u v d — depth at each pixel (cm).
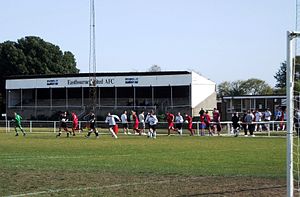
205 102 7994
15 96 8894
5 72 10519
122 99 8425
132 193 1259
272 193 1258
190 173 1681
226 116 7488
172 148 2942
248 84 12938
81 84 8231
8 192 1281
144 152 2639
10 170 1780
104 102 8412
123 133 5188
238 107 7444
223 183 1436
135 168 1845
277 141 3672
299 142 1783
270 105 7194
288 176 1095
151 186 1377
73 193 1262
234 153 2566
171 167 1883
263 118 5672
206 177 1573
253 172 1722
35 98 8612
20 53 10638
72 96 8644
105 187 1359
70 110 8400
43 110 8600
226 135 4691
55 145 3241
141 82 7912
